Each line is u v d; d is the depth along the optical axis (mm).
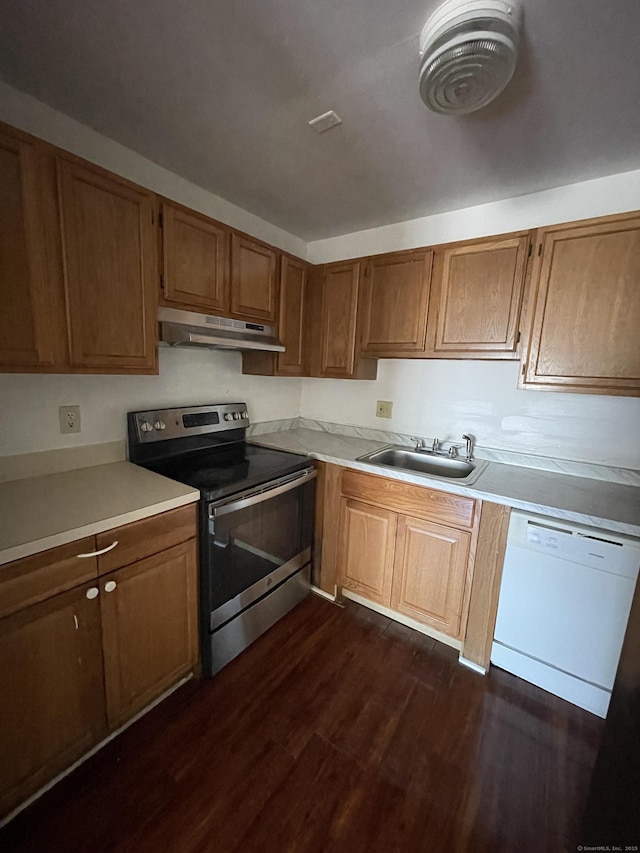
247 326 1978
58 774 1206
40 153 1171
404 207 2094
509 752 1355
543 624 1578
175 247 1612
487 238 1809
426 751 1352
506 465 2053
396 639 1917
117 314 1431
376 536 2016
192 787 1208
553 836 1104
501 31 875
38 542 1042
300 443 2414
